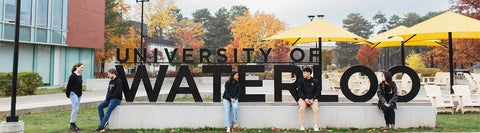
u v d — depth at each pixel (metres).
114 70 9.12
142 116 9.29
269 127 9.26
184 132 8.76
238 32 42.88
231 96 9.05
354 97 9.41
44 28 25.86
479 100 11.98
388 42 18.84
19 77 18.02
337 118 9.24
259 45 42.31
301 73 9.46
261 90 19.83
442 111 11.63
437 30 11.33
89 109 13.73
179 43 60.38
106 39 38.31
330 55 52.91
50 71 27.12
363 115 9.23
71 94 8.98
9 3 23.53
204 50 9.77
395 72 9.37
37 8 25.33
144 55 9.78
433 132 8.31
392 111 8.86
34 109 12.28
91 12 30.59
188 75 9.63
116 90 8.98
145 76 9.64
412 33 11.95
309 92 8.99
